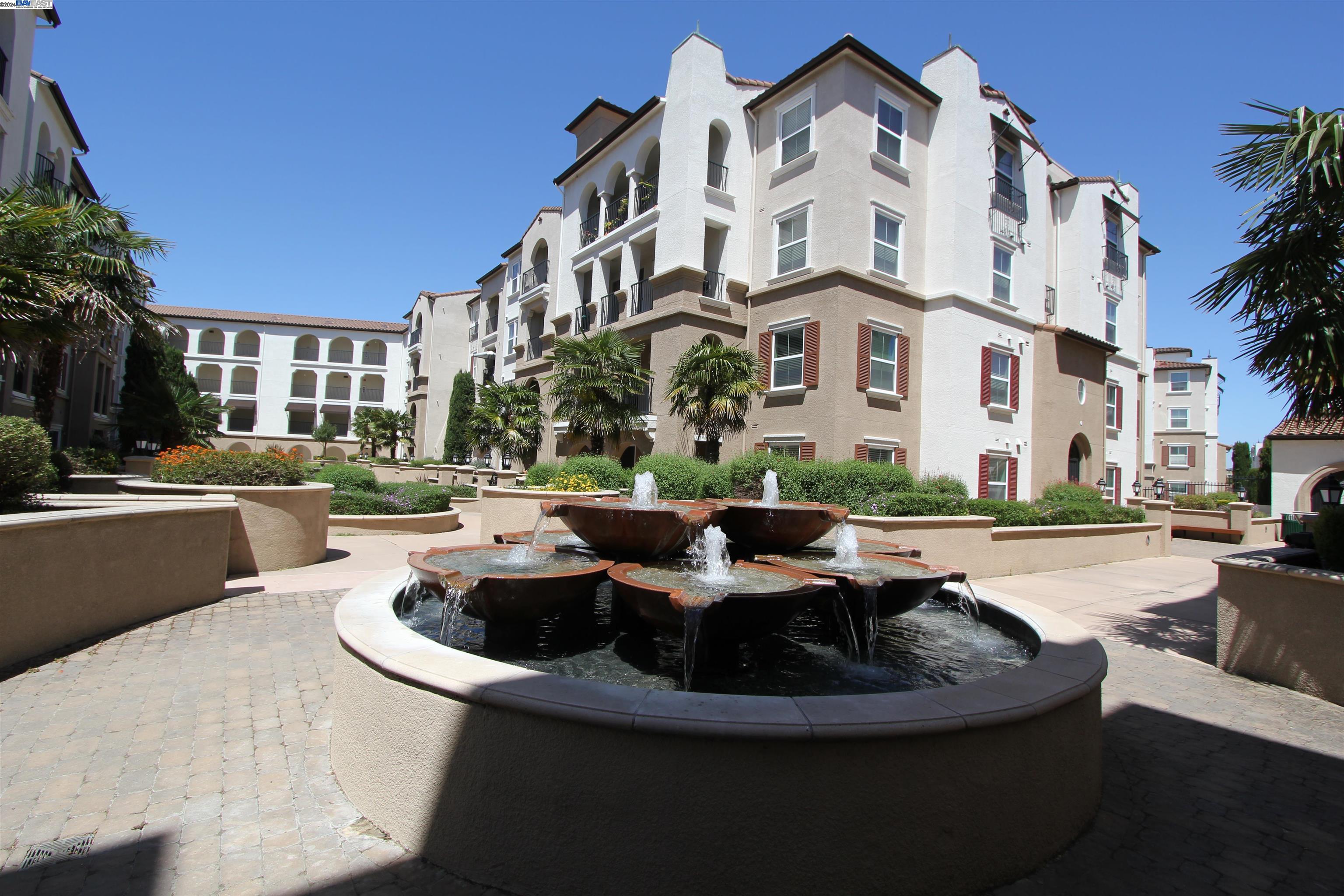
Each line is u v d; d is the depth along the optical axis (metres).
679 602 3.79
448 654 3.26
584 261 24.69
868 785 2.59
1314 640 5.84
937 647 5.05
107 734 4.09
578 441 22.84
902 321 18.38
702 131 19.39
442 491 17.02
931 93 18.94
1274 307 6.69
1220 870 3.11
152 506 6.94
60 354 14.08
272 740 4.10
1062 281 23.69
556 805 2.64
